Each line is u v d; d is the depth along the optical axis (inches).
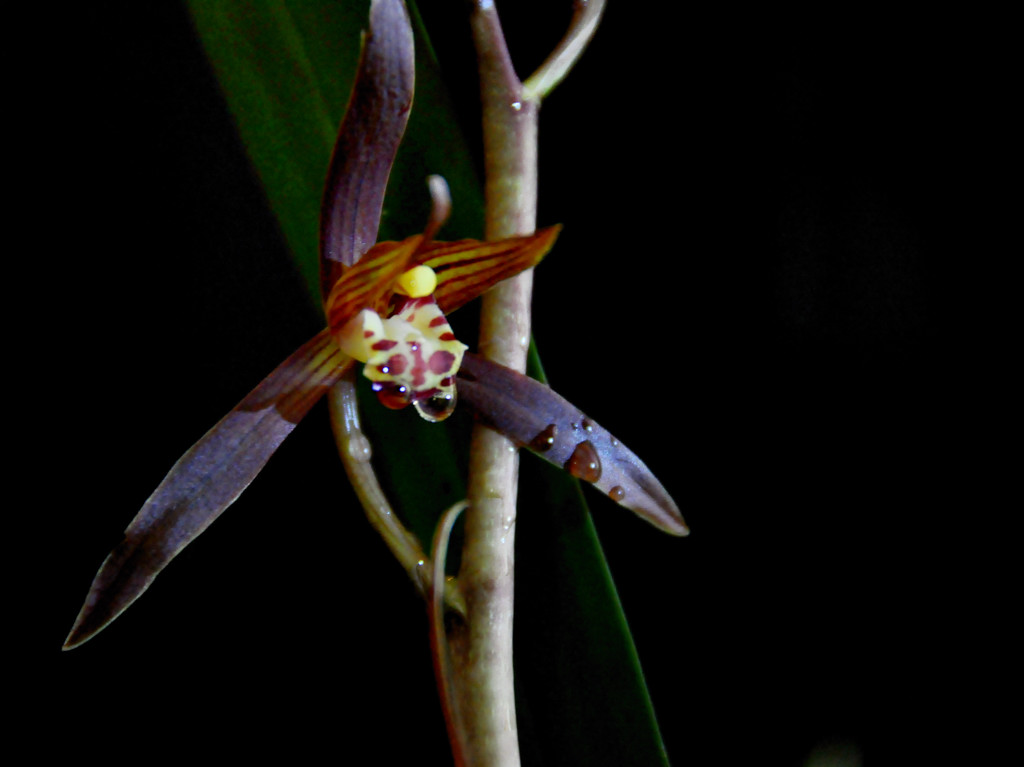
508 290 12.1
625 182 14.2
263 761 13.9
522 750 12.3
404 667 13.9
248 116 12.3
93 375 13.5
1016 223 14.4
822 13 14.1
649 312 14.4
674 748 14.4
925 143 14.4
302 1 12.3
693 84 14.1
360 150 11.7
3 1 12.9
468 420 12.4
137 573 11.7
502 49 12.0
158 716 13.9
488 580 11.9
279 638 13.9
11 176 13.1
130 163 13.1
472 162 12.3
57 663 13.7
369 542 13.8
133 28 12.9
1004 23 14.1
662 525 12.3
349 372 12.0
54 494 13.6
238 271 13.1
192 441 13.5
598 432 12.2
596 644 12.3
